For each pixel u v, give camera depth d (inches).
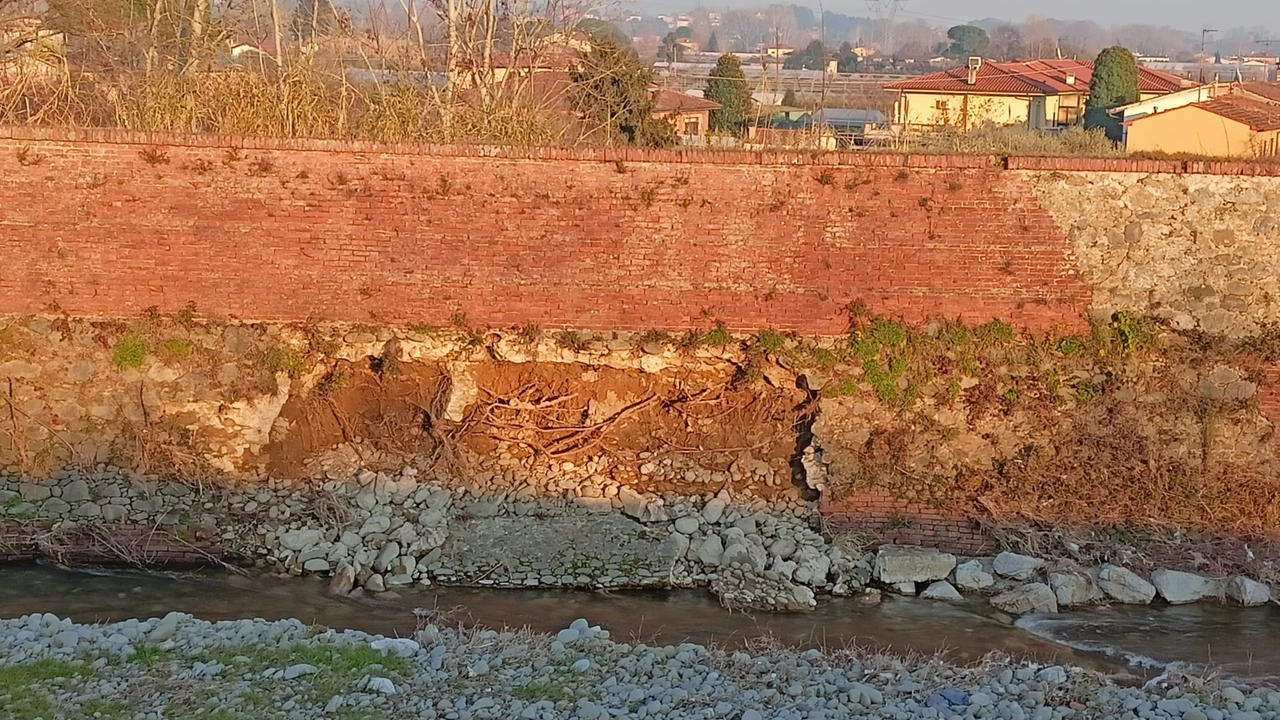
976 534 518.9
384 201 523.2
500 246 526.6
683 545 510.3
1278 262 517.0
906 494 522.3
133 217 519.5
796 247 523.5
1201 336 520.4
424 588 492.7
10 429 520.1
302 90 651.5
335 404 539.5
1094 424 522.9
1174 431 522.3
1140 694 374.9
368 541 510.6
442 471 535.5
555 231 525.3
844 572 505.4
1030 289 522.0
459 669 377.1
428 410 542.3
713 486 533.6
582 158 520.4
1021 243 519.8
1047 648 441.4
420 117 673.6
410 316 530.6
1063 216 518.0
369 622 449.7
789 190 520.4
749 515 526.9
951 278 522.0
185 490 522.0
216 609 460.4
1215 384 521.7
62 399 522.3
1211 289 518.9
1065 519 518.9
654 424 544.7
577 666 380.5
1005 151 591.2
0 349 520.4
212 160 518.6
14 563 503.5
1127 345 519.2
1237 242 517.0
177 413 526.3
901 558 504.4
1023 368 523.8
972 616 475.8
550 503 527.8
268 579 495.8
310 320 529.0
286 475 532.1
